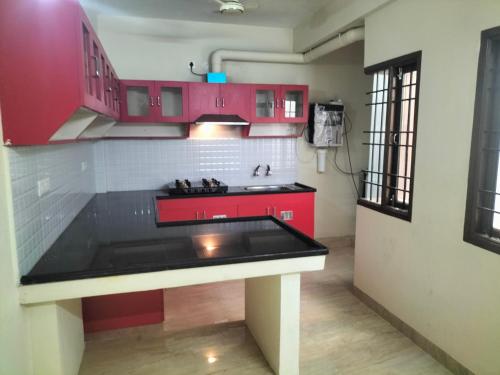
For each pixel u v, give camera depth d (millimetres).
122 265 1717
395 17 2668
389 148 2861
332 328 2801
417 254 2562
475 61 2053
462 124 2156
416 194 2551
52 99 1514
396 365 2359
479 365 2098
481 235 2078
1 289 1393
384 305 2949
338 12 3404
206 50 4281
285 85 4223
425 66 2410
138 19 4039
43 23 1492
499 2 1902
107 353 2457
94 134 2934
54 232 2137
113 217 2812
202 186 4109
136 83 3752
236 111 4082
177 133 4199
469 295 2148
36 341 1703
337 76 4738
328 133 4543
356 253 3324
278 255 1918
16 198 1559
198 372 2271
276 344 2186
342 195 4984
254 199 4102
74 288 1635
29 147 1724
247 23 4285
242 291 3488
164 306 3154
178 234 2314
